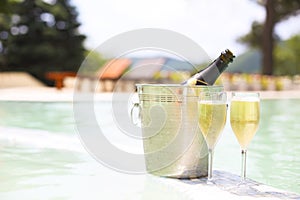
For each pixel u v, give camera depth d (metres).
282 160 2.79
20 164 2.39
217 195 1.80
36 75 17.95
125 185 1.96
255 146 3.44
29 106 7.16
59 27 19.02
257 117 1.83
